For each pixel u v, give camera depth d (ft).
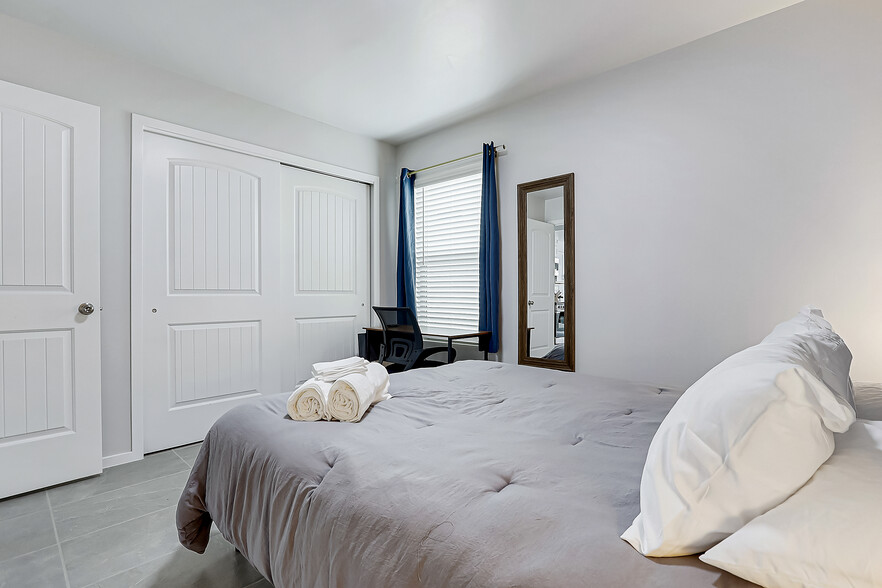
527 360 10.48
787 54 7.07
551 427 4.13
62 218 7.50
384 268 13.56
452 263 12.39
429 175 12.78
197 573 4.97
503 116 10.93
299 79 9.43
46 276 7.32
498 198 11.10
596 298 9.28
